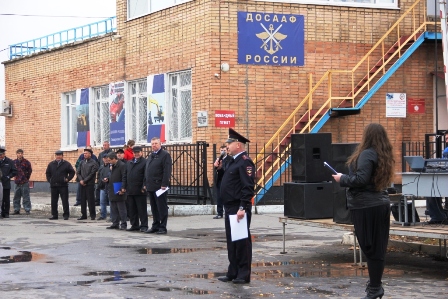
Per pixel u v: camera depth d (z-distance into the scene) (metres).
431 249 13.34
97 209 23.17
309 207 12.77
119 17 26.52
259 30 22.64
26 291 9.83
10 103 33.38
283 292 9.80
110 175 18.19
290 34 22.97
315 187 12.81
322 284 10.38
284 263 12.27
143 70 25.41
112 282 10.49
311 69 23.20
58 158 21.52
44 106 31.22
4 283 10.42
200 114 22.48
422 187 11.17
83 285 10.25
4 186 22.39
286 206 13.24
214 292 9.79
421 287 10.24
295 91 23.00
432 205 11.88
